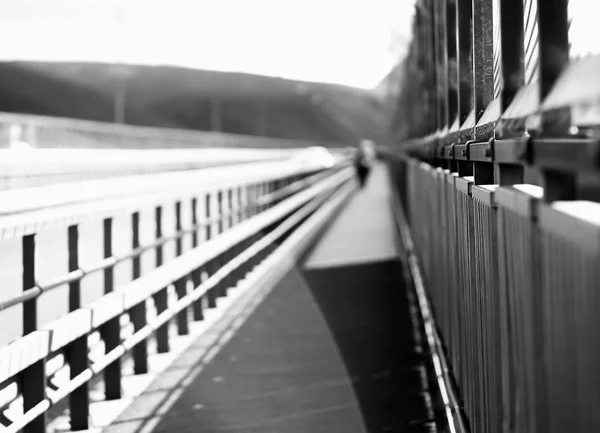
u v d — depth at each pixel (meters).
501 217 3.13
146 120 172.62
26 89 145.88
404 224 18.98
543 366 2.38
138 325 7.50
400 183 24.42
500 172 3.19
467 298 4.68
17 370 4.50
